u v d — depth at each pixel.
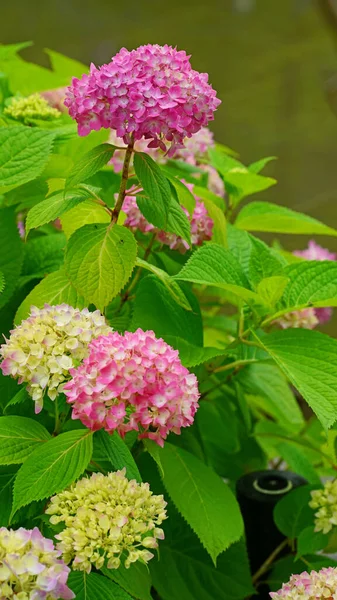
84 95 1.65
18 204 1.87
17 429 1.67
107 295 1.70
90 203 1.77
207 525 1.75
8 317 1.87
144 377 1.59
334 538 1.84
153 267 1.73
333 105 3.12
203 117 1.67
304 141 6.57
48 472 1.62
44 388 1.63
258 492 1.96
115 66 1.64
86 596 1.63
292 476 2.01
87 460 1.63
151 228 1.84
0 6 6.72
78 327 1.64
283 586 1.68
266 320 1.82
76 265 1.71
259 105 6.72
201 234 1.86
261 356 1.91
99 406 1.59
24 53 6.75
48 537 1.69
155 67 1.64
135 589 1.66
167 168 1.92
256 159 6.55
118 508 1.59
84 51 6.84
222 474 2.08
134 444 1.82
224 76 6.87
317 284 1.80
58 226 2.01
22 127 1.77
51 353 1.63
